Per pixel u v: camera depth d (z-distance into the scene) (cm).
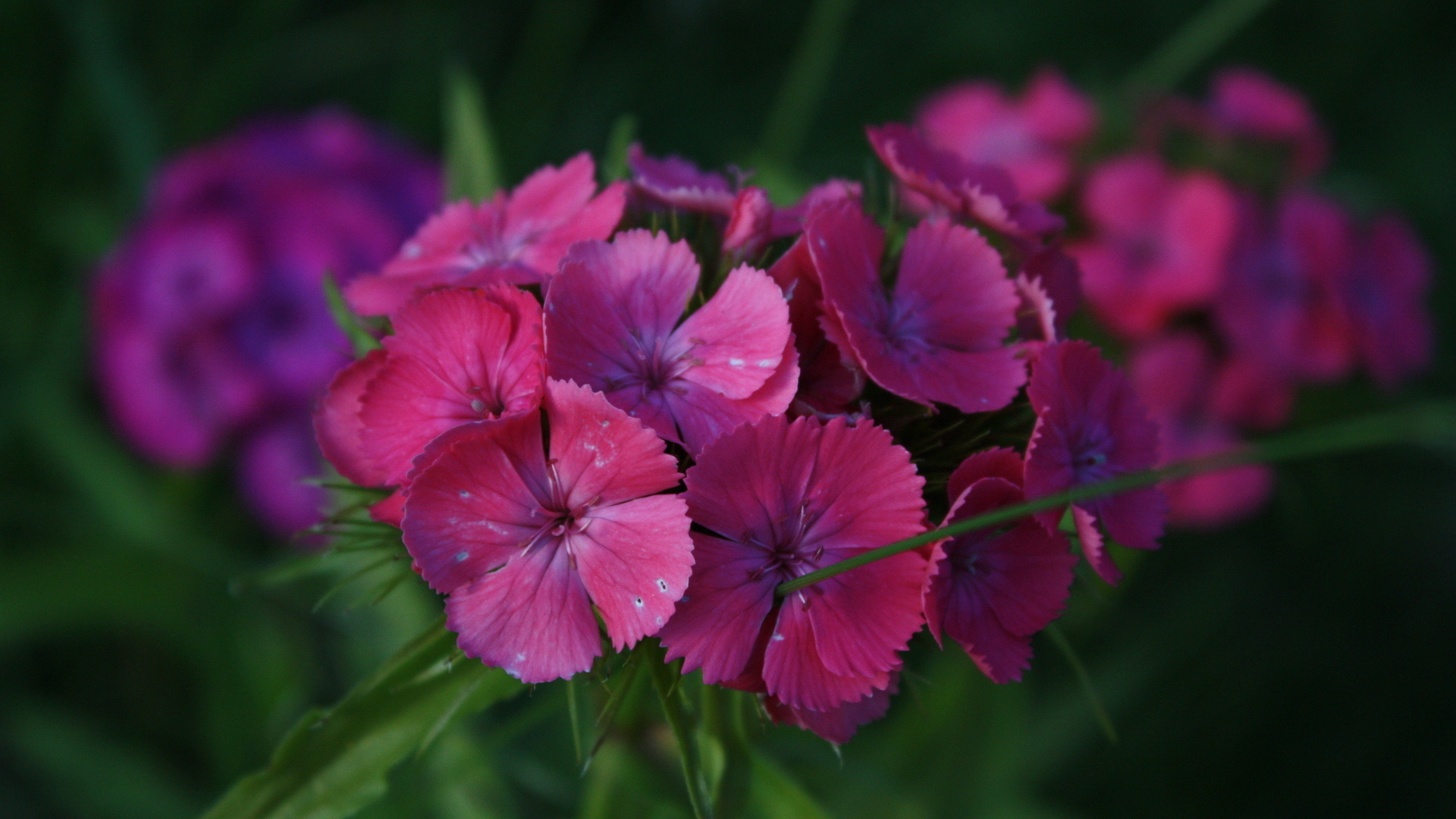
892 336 30
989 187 32
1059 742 46
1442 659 56
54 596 40
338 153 45
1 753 46
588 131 66
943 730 39
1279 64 70
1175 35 69
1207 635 55
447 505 28
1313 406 44
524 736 38
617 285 29
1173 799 52
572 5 61
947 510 30
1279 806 52
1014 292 30
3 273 52
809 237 29
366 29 66
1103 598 32
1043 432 29
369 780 30
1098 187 41
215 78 54
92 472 45
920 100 67
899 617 29
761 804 32
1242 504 43
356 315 32
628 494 28
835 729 30
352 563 33
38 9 54
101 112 51
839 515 29
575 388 28
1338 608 57
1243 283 40
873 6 72
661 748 33
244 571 42
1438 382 59
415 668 31
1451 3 71
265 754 41
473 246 31
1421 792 53
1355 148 68
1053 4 70
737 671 28
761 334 29
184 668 48
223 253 41
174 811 41
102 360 44
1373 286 42
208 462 44
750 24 71
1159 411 41
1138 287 41
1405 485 61
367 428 29
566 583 29
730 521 29
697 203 31
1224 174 43
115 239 49
